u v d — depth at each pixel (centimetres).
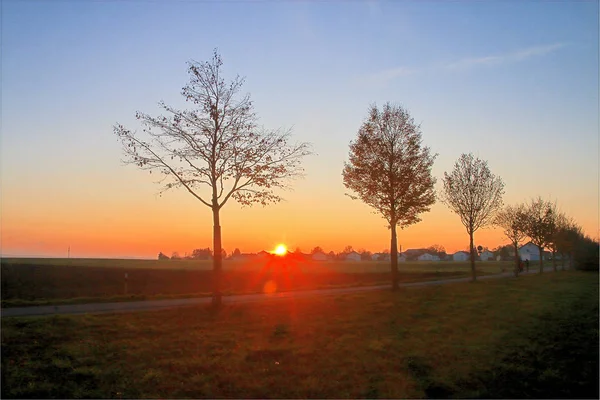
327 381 1213
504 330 1791
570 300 2594
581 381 1288
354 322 1848
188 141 2098
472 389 1227
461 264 11119
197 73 2069
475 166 3847
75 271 4494
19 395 1004
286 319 1853
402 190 2878
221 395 1098
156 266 7488
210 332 1584
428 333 1714
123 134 2062
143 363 1245
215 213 2114
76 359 1225
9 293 3300
